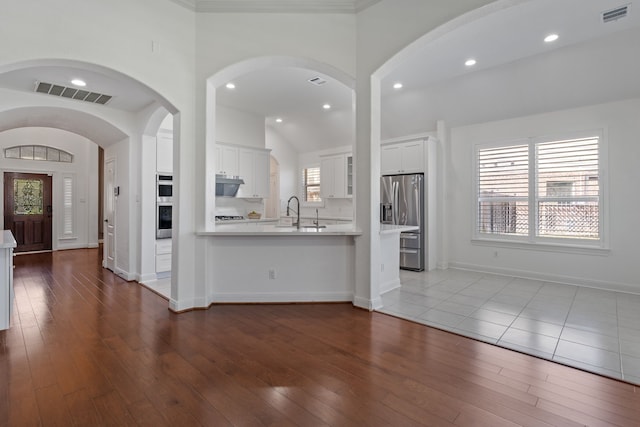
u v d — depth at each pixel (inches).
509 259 208.8
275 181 347.9
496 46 155.6
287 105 247.8
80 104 175.5
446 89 205.0
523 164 201.6
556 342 108.4
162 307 145.9
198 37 141.3
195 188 143.5
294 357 98.3
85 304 149.9
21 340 109.4
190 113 140.9
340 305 149.3
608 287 174.4
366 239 142.6
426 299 157.4
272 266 152.1
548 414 71.8
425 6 122.1
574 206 185.5
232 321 128.4
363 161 143.1
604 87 165.2
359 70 141.7
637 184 165.6
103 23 117.4
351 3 138.7
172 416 70.7
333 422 69.2
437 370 90.7
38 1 104.7
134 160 196.5
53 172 313.9
